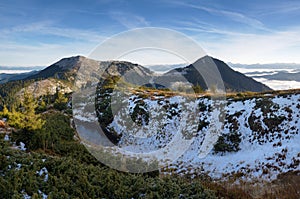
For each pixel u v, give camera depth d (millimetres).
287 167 13281
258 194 8938
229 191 8844
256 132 19953
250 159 15875
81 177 6754
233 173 14219
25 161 7211
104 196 6500
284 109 21328
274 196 8664
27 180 5922
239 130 20750
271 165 14008
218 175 14406
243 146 19031
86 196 6082
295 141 17078
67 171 7043
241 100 25062
